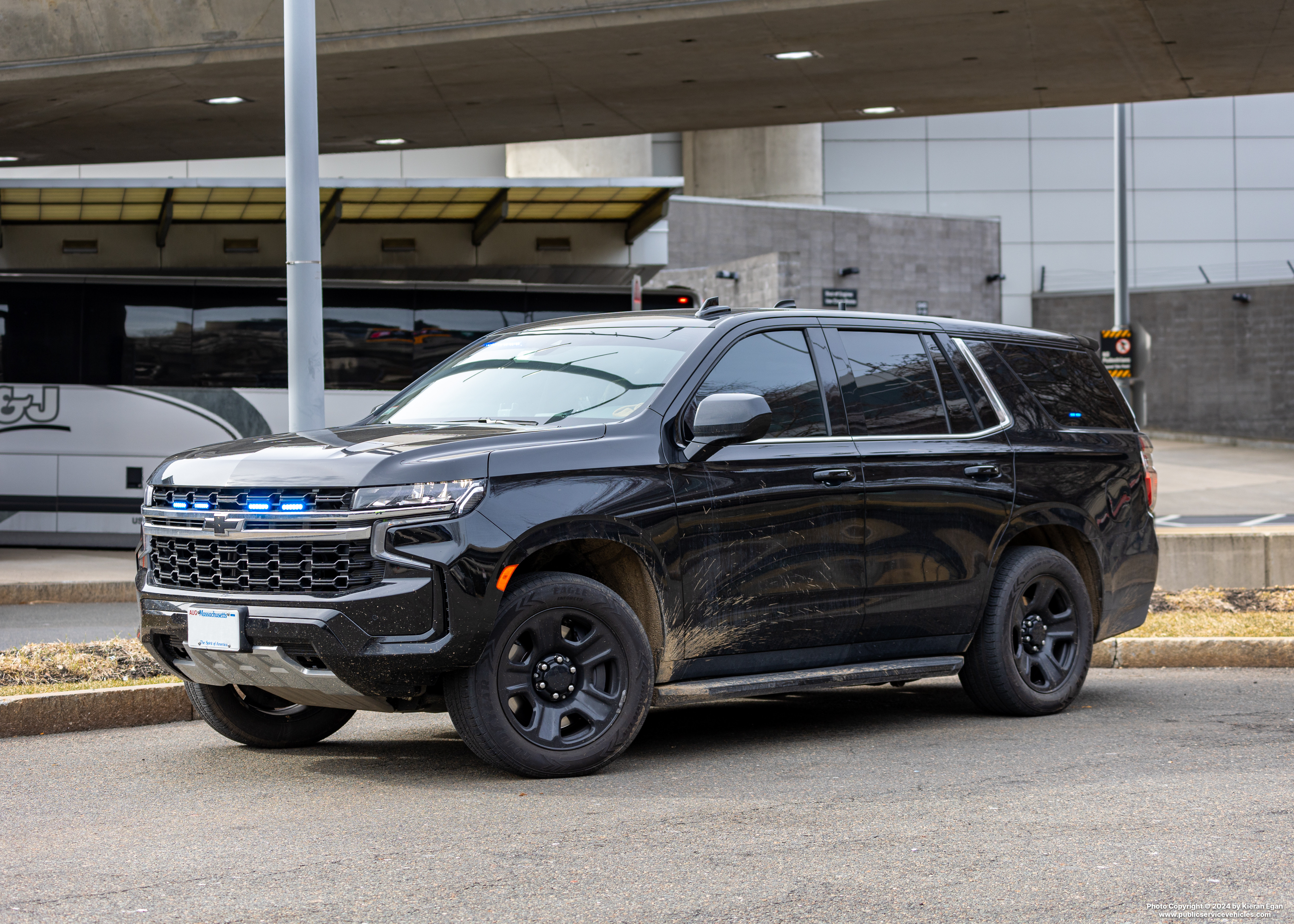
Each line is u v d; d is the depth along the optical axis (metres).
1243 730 8.98
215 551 7.25
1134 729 9.04
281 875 5.68
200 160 30.80
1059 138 68.12
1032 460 9.51
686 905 5.28
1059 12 18.95
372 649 6.79
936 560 8.89
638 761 8.00
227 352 23.14
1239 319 59.38
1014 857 5.94
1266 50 21.17
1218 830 6.41
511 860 5.87
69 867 5.81
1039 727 9.15
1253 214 68.69
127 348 22.97
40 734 8.89
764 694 8.08
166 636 7.48
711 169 64.69
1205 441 54.78
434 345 23.53
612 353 8.41
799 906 5.27
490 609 6.98
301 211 13.30
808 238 51.31
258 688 8.39
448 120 24.94
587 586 7.37
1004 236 68.00
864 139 67.50
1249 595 15.01
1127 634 12.33
